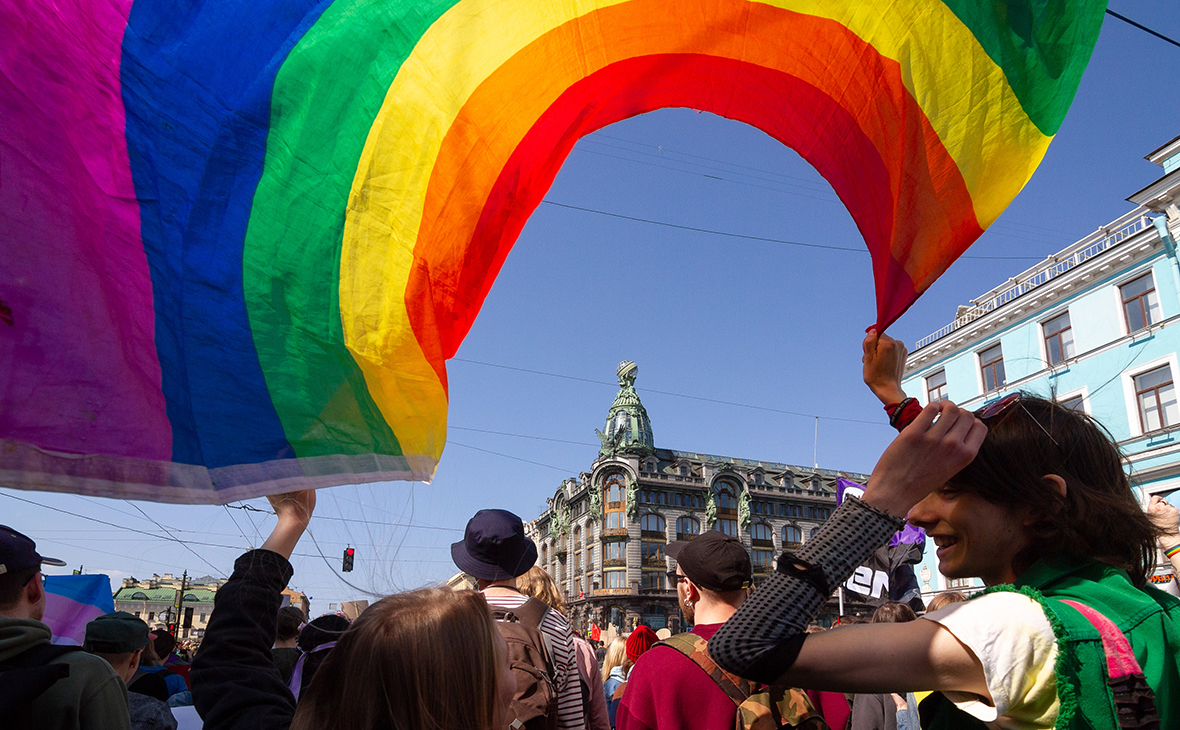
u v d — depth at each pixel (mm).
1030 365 21891
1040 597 999
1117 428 19250
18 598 1935
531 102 1992
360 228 1677
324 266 1604
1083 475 1159
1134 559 1147
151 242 1337
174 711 3711
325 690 1242
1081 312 20641
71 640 4195
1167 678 975
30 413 1111
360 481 1456
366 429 1532
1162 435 18203
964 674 977
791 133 2100
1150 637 1001
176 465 1256
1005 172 1605
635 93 2180
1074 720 910
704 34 1989
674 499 51156
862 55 1831
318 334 1549
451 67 1825
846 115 1910
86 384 1178
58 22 1239
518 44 1908
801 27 1882
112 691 1896
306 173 1600
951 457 1084
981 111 1648
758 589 1071
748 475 54250
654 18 1947
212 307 1413
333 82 1655
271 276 1516
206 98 1470
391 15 1738
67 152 1224
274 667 1485
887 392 1493
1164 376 18500
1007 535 1161
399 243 1743
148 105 1371
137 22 1378
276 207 1546
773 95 2057
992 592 1047
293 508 1630
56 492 1110
